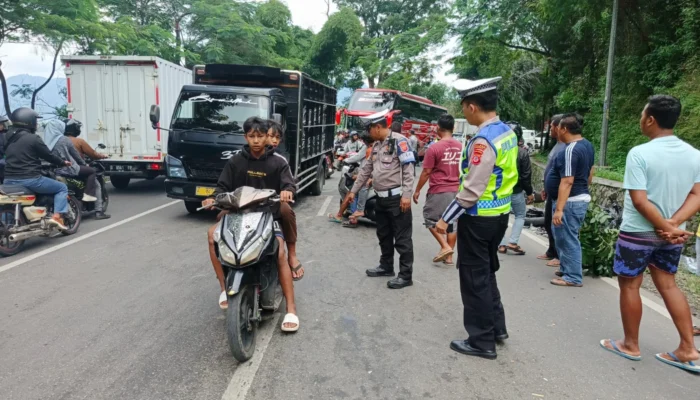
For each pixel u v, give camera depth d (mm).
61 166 6906
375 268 5973
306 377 3461
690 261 6395
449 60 19312
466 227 3824
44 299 4777
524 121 28203
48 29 12305
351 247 7258
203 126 8578
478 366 3721
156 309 4605
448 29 18000
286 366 3607
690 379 3654
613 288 5773
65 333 4039
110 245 6855
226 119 8617
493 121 3787
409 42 20016
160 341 3945
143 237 7363
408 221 5469
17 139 6484
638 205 3617
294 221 4535
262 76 9727
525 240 8266
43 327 4145
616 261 3914
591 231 6195
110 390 3209
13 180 6465
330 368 3602
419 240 7984
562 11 14461
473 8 17156
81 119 11070
